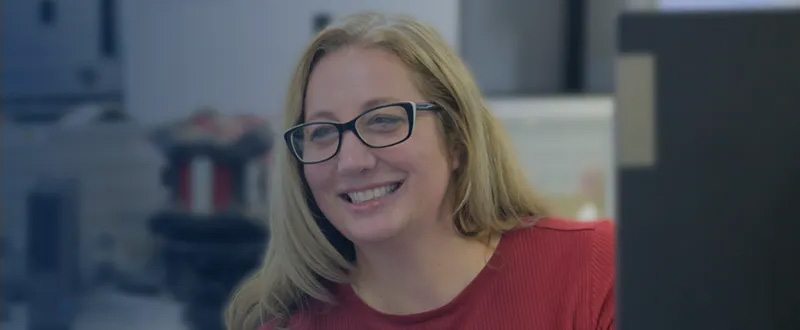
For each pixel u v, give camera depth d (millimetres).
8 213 2145
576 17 2436
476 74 2416
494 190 1077
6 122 2127
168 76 2098
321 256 1043
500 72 2434
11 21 2094
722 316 484
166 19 2080
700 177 478
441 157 976
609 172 2150
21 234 2148
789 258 475
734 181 476
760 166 473
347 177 921
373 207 929
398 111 921
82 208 2141
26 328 2164
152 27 2084
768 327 481
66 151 2131
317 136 941
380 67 929
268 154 2096
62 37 2098
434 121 968
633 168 483
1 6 2084
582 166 2156
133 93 2107
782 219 473
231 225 2123
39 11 2092
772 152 471
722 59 472
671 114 478
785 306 478
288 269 1060
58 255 2148
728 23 471
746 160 474
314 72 953
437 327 1001
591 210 2148
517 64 2441
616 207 488
